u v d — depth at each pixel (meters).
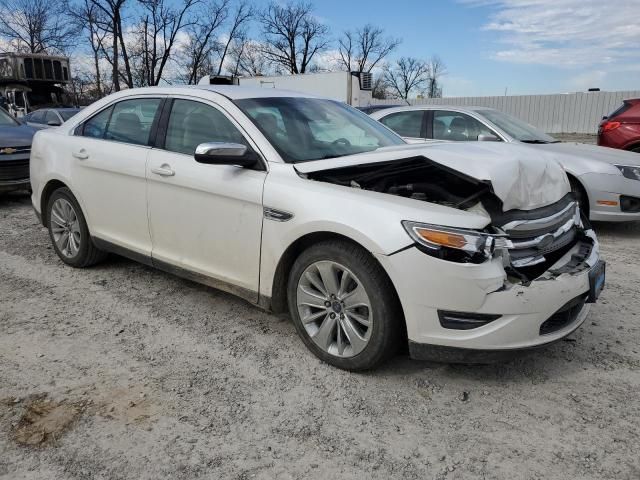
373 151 3.70
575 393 3.03
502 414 2.84
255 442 2.60
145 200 4.11
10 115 9.34
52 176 4.86
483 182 2.94
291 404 2.90
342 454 2.53
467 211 2.99
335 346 3.25
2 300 4.25
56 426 2.68
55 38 44.53
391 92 68.50
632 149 8.93
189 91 4.07
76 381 3.09
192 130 3.93
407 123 7.74
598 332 3.79
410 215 2.85
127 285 4.59
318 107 4.25
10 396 2.92
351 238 2.96
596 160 6.25
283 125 3.77
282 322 3.91
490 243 2.79
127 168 4.19
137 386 3.06
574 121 31.03
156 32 42.94
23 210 7.80
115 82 39.31
